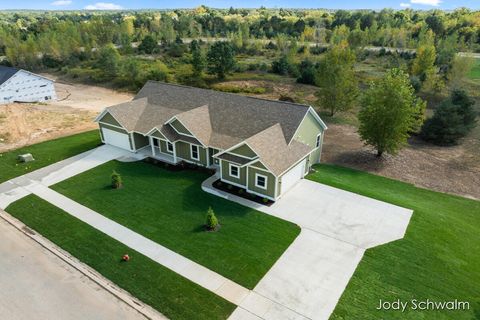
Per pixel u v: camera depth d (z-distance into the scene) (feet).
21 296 51.37
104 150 100.99
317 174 86.79
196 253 58.85
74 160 94.84
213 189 78.79
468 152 108.58
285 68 207.21
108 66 210.38
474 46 268.82
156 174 86.63
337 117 139.95
